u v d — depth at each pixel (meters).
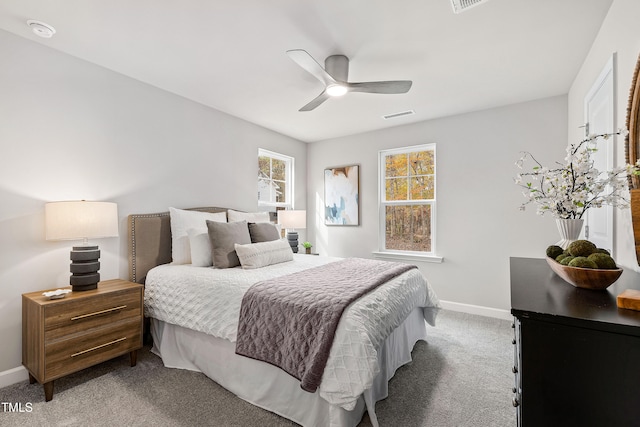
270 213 4.28
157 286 2.40
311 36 2.03
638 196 0.96
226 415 1.69
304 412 1.59
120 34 2.03
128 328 2.17
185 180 3.11
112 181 2.54
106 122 2.50
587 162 1.31
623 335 0.70
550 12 1.78
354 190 4.35
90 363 1.96
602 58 1.90
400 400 1.84
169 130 2.97
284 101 3.19
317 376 1.41
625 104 1.56
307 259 3.01
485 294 3.38
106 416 1.67
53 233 1.98
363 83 2.16
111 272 2.53
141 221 2.66
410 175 3.97
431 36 2.02
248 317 1.79
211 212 3.25
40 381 1.78
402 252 3.97
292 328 1.58
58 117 2.23
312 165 4.82
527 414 0.81
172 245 2.79
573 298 0.94
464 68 2.46
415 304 2.34
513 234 3.24
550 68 2.46
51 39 2.09
